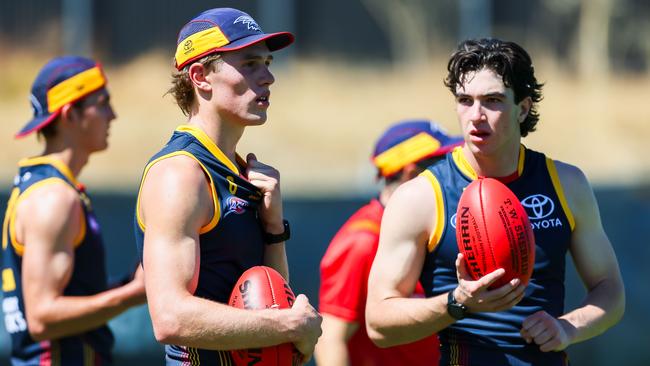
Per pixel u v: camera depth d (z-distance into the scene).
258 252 13.74
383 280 14.50
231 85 13.34
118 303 17.64
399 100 90.06
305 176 67.25
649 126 86.12
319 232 29.39
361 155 76.25
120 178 62.72
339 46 109.12
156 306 12.37
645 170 72.19
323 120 83.94
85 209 18.45
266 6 108.50
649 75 105.25
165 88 90.19
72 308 17.52
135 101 85.81
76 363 18.31
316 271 28.89
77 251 18.25
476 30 106.88
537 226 14.34
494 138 13.96
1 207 28.88
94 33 105.94
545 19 106.88
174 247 12.55
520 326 14.26
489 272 13.15
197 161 13.12
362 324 17.77
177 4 107.62
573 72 102.69
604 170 73.62
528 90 14.09
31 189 18.05
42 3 104.94
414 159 18.38
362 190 52.22
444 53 105.50
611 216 31.20
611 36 106.25
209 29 13.45
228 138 13.64
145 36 107.19
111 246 29.06
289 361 12.91
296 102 89.44
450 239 14.31
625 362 28.30
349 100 90.88
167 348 13.83
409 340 14.27
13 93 86.44
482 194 13.42
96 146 18.97
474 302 13.17
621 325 28.66
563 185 14.59
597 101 90.94
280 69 100.69
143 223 13.15
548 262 14.34
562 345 13.80
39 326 17.61
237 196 13.44
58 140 18.67
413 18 106.38
